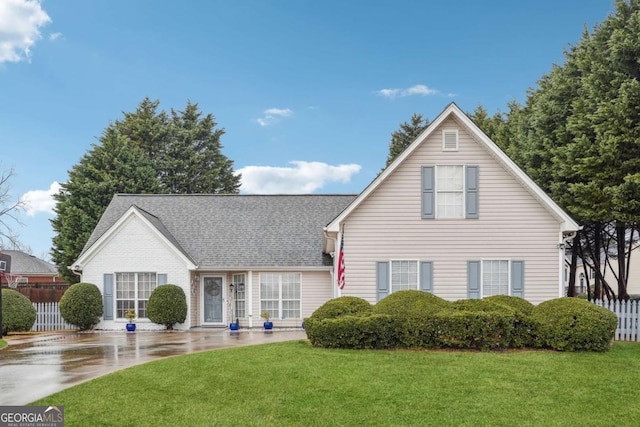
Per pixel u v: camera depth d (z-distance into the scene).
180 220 24.69
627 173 18.69
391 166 17.64
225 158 48.31
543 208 17.72
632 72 19.48
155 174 39.56
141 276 21.61
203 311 22.52
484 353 12.79
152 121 45.91
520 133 26.75
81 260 21.45
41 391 9.49
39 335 19.59
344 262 17.69
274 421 7.82
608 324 13.10
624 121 18.34
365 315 13.93
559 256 17.55
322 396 9.05
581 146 19.80
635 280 34.28
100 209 35.19
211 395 9.12
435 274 17.62
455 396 9.09
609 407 8.54
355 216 17.80
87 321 20.77
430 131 17.73
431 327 13.33
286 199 26.47
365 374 10.51
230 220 24.73
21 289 28.88
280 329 21.06
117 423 7.70
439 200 17.86
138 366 11.54
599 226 23.36
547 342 13.30
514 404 8.66
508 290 17.55
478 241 17.67
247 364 11.46
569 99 21.92
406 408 8.45
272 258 22.20
